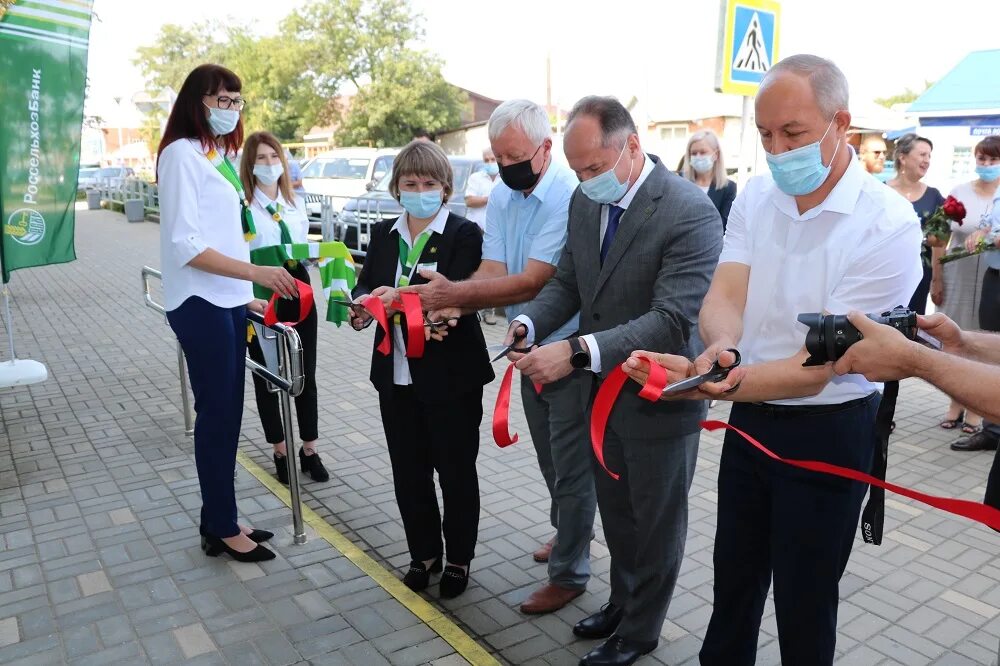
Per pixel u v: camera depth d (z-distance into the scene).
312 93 37.72
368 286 3.16
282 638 2.81
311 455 4.37
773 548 2.02
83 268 12.40
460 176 11.48
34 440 4.86
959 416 5.21
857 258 1.83
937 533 3.72
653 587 2.60
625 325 2.34
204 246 2.92
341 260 3.75
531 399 3.14
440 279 2.73
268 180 4.18
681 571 3.37
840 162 1.85
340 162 15.59
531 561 3.46
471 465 3.07
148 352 7.13
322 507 4.00
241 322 3.20
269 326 3.29
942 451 4.79
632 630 2.66
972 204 5.02
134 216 20.45
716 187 5.97
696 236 2.33
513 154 2.76
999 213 4.43
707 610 3.08
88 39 4.75
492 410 5.67
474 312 3.01
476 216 8.15
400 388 3.03
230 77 3.00
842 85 1.76
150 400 5.67
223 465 3.22
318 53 37.19
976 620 3.01
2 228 4.55
